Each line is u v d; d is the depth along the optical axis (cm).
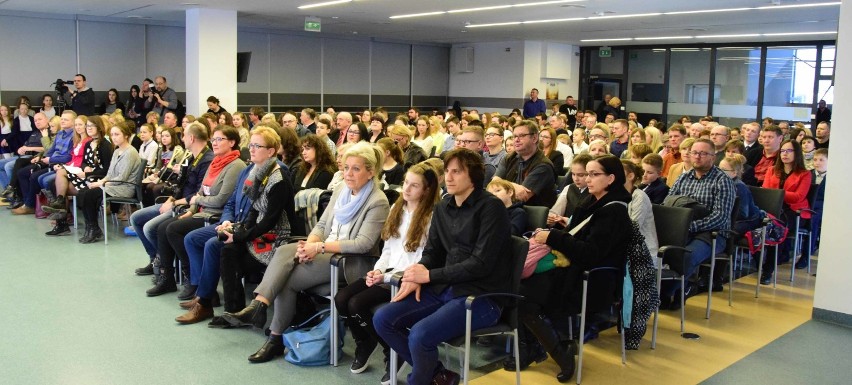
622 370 353
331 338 352
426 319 281
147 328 401
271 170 401
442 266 313
